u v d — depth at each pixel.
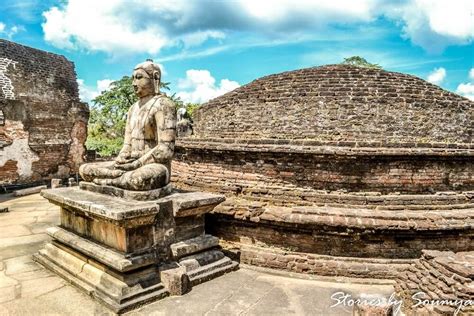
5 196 14.10
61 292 5.78
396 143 7.05
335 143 7.14
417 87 8.29
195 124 11.13
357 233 6.52
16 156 15.98
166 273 5.78
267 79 9.31
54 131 17.92
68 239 6.48
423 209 6.98
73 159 18.98
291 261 6.79
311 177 7.20
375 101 7.85
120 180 6.24
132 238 5.60
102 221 5.91
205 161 8.34
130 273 5.50
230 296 5.78
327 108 7.93
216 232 7.59
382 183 7.04
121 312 5.12
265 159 7.49
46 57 18.67
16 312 5.16
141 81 6.71
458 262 5.20
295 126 8.09
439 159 7.10
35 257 7.17
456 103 8.18
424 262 5.64
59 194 6.72
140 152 6.72
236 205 7.30
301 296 5.86
